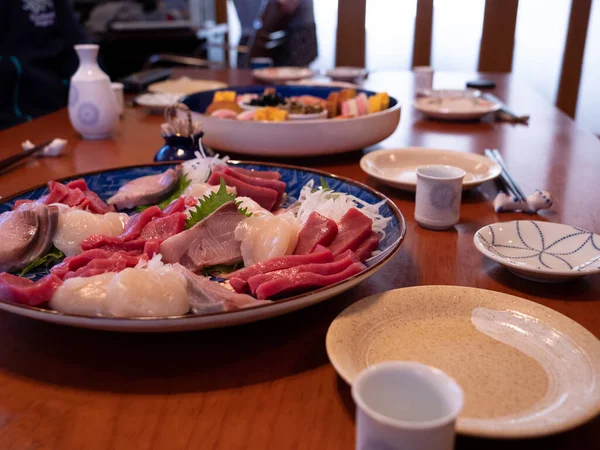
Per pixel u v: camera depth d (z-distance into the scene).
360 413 0.23
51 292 0.36
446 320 0.36
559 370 0.31
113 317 0.32
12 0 1.25
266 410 0.31
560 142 0.85
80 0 2.11
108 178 0.60
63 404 0.31
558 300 0.41
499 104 1.02
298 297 0.33
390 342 0.34
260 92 0.99
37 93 1.26
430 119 1.01
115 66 2.04
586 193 0.63
